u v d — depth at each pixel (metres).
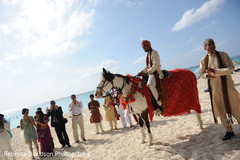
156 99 4.25
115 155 4.67
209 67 3.53
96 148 5.82
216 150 3.45
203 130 4.84
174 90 4.44
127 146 5.17
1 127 5.77
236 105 3.56
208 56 3.81
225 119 3.75
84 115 16.88
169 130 5.67
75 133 7.13
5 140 5.77
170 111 4.50
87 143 6.71
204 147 3.75
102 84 4.25
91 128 9.97
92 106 7.84
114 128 8.38
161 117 7.93
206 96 10.23
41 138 6.24
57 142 8.52
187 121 6.18
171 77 4.51
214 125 5.00
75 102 7.17
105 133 7.72
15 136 13.31
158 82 4.21
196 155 3.46
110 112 7.93
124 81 4.41
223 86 3.54
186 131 5.15
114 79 4.32
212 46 3.62
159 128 6.21
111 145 5.72
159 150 4.19
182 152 3.79
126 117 7.63
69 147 6.69
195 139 4.38
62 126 6.71
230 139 3.72
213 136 4.24
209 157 3.27
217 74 3.47
